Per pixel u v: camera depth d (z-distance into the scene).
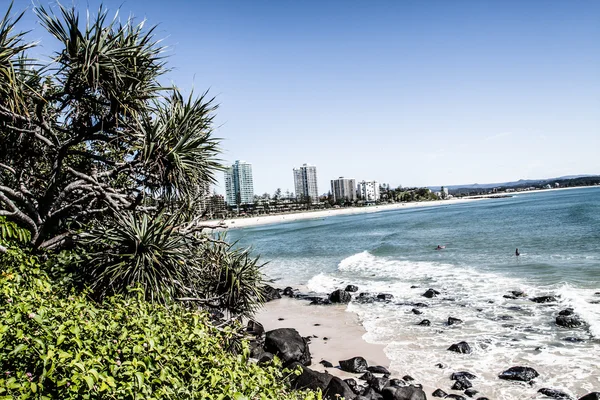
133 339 3.71
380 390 9.59
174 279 7.91
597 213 54.97
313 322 16.33
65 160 9.37
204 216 10.07
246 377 3.94
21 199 7.41
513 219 59.16
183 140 7.79
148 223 7.70
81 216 8.45
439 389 9.45
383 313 16.67
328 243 48.94
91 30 7.40
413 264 28.33
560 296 16.55
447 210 118.44
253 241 58.09
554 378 9.69
